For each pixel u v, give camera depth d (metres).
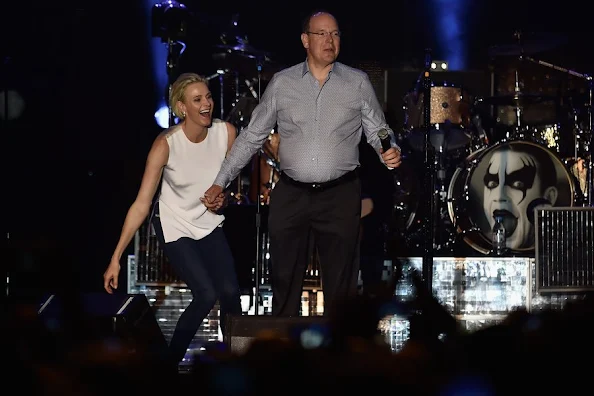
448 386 5.09
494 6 33.47
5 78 31.11
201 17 30.86
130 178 31.42
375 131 16.80
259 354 5.22
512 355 5.17
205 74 31.39
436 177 28.36
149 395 5.21
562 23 33.53
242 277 22.55
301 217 16.83
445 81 31.33
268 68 30.58
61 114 31.73
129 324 12.69
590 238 23.16
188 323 17.00
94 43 31.98
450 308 22.88
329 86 16.56
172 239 17.12
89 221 31.42
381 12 32.91
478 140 30.33
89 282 30.28
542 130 32.09
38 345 5.96
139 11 32.03
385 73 32.56
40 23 31.62
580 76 30.94
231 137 17.55
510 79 33.50
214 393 5.10
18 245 16.19
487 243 27.64
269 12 32.66
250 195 27.36
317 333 6.18
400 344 8.12
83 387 5.24
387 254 25.17
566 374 5.03
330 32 16.45
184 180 17.12
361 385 5.07
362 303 6.36
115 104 32.16
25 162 31.28
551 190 28.36
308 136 16.59
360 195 16.98
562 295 23.09
